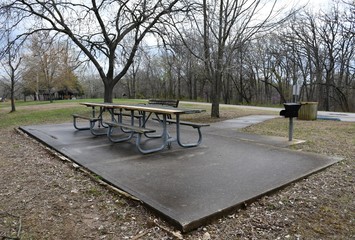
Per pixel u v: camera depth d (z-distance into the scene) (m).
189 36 10.61
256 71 31.36
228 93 33.22
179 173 3.38
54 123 8.93
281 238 2.03
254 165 3.74
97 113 12.14
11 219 2.33
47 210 2.50
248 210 2.47
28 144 5.55
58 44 11.88
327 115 12.42
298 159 4.07
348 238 2.02
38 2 10.16
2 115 13.52
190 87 38.75
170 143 5.02
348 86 24.95
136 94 41.31
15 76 18.44
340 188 2.98
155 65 33.25
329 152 4.62
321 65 25.59
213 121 9.59
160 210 2.32
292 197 2.74
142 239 2.03
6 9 9.77
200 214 2.24
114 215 2.40
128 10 11.14
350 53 24.25
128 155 4.35
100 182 3.12
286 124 8.34
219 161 3.96
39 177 3.41
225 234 2.09
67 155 4.36
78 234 2.10
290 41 24.98
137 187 2.90
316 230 2.13
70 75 28.48
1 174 3.53
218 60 9.99
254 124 8.59
